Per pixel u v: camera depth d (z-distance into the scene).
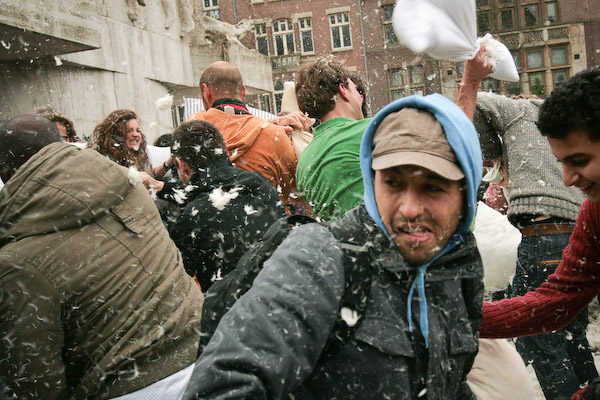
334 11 34.00
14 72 8.28
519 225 2.87
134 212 1.92
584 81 1.47
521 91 35.69
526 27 35.28
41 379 1.75
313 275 1.20
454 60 1.71
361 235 1.27
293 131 3.27
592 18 34.88
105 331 1.79
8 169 2.05
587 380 2.76
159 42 11.09
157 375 1.79
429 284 1.31
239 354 1.14
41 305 1.72
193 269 2.52
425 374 1.28
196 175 2.57
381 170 1.27
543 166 2.80
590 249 1.75
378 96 33.06
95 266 1.78
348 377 1.23
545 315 1.79
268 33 35.62
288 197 3.22
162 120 11.01
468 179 1.24
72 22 7.61
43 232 1.76
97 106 9.27
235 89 3.26
